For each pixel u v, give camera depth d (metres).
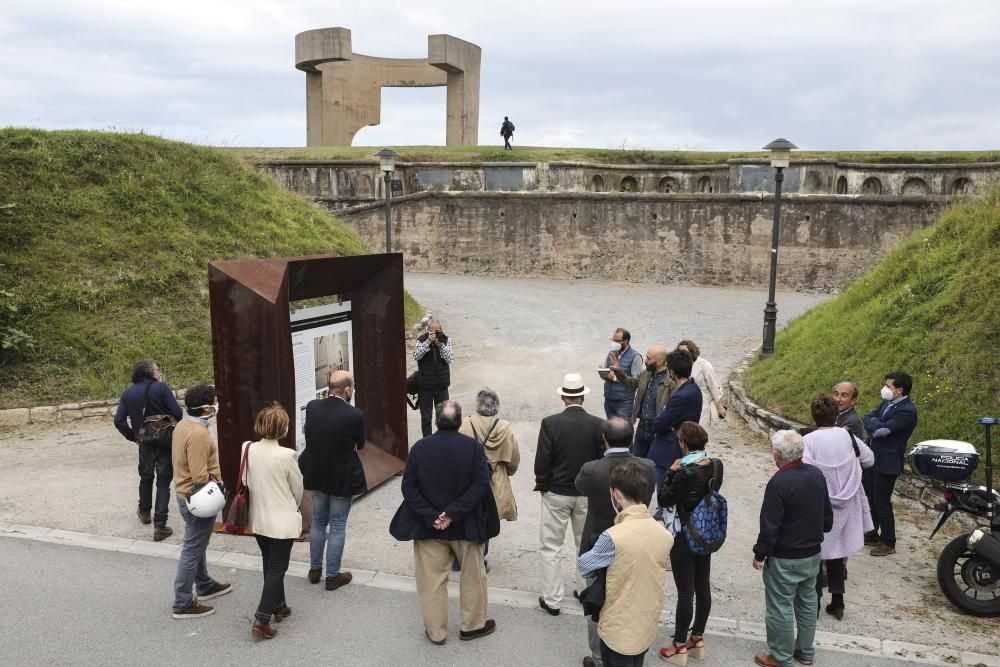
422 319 17.88
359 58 42.09
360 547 6.91
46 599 5.78
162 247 14.66
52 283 12.84
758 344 16.28
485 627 5.35
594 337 17.36
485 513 5.25
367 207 28.17
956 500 5.99
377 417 8.95
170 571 6.33
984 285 9.67
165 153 17.52
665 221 25.66
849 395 6.70
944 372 8.92
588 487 4.95
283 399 6.98
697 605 5.01
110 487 8.39
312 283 7.82
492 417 6.20
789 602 4.80
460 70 41.09
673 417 6.85
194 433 5.37
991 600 5.73
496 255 27.62
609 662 4.16
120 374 11.81
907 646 5.27
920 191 29.83
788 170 29.52
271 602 5.21
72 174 15.25
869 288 12.55
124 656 4.98
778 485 4.75
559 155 33.88
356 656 5.03
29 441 10.07
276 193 19.42
